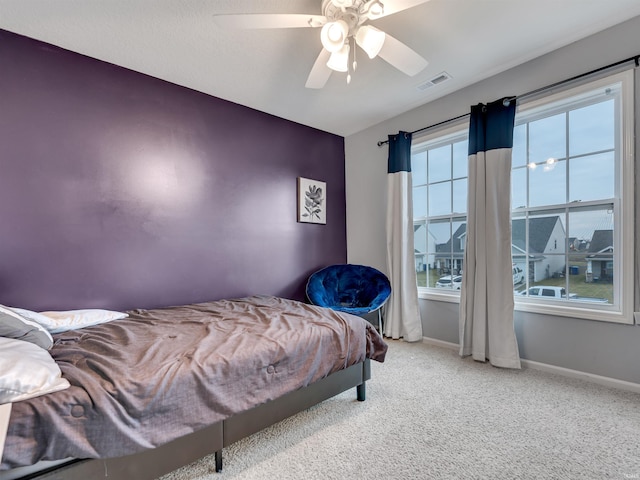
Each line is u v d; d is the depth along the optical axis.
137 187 2.42
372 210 3.68
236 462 1.40
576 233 2.26
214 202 2.85
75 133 2.16
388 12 1.49
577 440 1.50
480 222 2.53
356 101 3.01
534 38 2.11
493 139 2.48
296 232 3.48
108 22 1.87
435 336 3.06
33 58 2.02
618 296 2.05
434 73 2.52
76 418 0.99
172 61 2.29
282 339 1.57
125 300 2.36
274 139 3.31
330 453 1.45
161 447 1.16
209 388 1.26
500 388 2.07
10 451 0.88
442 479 1.28
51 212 2.07
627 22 1.95
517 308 2.46
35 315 1.67
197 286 2.74
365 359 1.95
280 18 1.47
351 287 3.42
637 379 1.95
